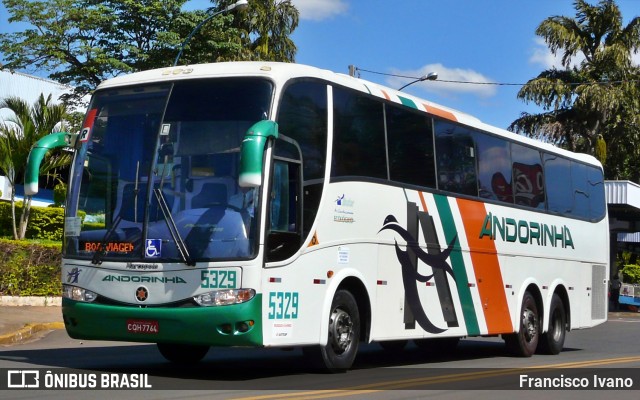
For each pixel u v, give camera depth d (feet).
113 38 113.09
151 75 34.96
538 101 145.48
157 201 32.58
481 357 53.11
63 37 111.65
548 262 56.70
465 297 46.68
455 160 47.01
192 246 31.63
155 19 111.96
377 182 39.58
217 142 32.63
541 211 56.29
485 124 51.19
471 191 48.32
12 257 69.21
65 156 84.94
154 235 32.22
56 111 85.71
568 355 56.70
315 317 34.47
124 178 33.47
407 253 41.65
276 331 32.07
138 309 31.96
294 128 33.99
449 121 46.85
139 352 47.70
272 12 138.51
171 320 31.48
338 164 36.70
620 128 147.95
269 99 32.89
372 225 38.86
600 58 145.07
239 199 31.73
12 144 81.97
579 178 62.59
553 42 146.92
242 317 30.86
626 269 142.72
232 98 33.22
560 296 58.75
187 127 33.17
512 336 53.01
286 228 33.04
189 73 34.24
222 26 116.26
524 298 53.52
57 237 90.22
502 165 52.08
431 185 44.39
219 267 31.24
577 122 146.51
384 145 40.52
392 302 40.14
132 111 34.32
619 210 127.03
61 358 42.65
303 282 33.76
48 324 59.88
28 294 69.41
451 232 45.75
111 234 33.01
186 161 32.73
